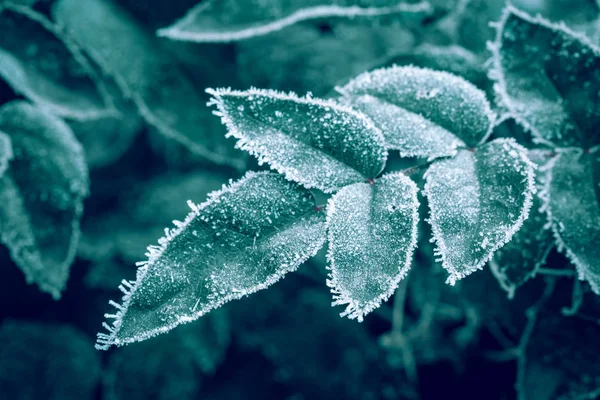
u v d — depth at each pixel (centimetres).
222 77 36
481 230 28
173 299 27
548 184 30
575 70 30
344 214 28
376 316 41
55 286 33
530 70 30
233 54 37
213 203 28
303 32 36
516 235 30
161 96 35
